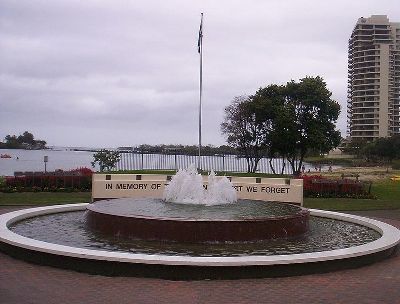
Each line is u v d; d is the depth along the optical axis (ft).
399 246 39.99
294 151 148.77
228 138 162.50
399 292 26.48
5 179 80.74
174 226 36.91
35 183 81.66
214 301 24.03
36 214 49.98
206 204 49.24
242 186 68.95
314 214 56.03
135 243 36.81
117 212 40.60
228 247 36.22
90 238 38.47
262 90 148.97
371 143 290.15
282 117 137.39
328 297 25.18
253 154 187.52
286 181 69.67
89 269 28.89
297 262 29.43
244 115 152.05
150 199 53.21
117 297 24.27
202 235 36.88
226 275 28.22
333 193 83.51
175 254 33.73
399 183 109.50
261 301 24.22
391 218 62.34
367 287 27.37
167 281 27.50
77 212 54.03
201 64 99.09
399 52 357.41
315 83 142.82
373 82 353.72
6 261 31.48
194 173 52.47
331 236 43.24
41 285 26.14
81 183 83.05
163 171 103.60
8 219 43.50
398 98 362.94
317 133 140.36
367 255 33.06
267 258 29.19
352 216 52.54
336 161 284.82
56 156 390.63
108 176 67.67
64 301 23.38
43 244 31.58
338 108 145.07
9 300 23.32
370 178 126.31
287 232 40.09
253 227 38.01
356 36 359.66
